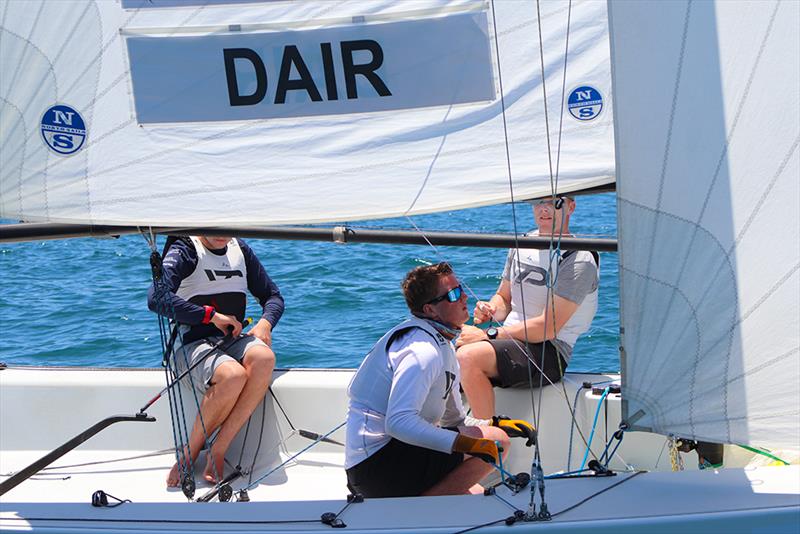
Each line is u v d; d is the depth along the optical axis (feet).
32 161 35.86
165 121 35.63
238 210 36.45
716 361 30.01
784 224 29.35
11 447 49.70
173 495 44.50
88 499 43.86
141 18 35.09
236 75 35.53
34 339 76.33
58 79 35.35
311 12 35.17
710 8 30.17
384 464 36.58
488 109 36.42
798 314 29.19
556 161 37.04
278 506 31.53
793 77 29.35
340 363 67.51
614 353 66.69
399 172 36.55
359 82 35.68
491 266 93.35
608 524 29.19
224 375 45.39
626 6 30.99
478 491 37.60
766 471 32.63
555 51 36.50
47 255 112.47
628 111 31.12
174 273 46.09
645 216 31.01
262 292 50.85
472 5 35.50
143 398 49.32
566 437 45.50
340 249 106.73
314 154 36.17
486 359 44.47
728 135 29.99
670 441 39.04
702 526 29.19
